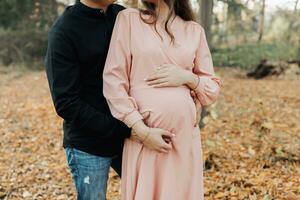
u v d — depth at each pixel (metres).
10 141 7.39
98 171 2.62
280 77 14.17
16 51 18.12
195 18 2.70
